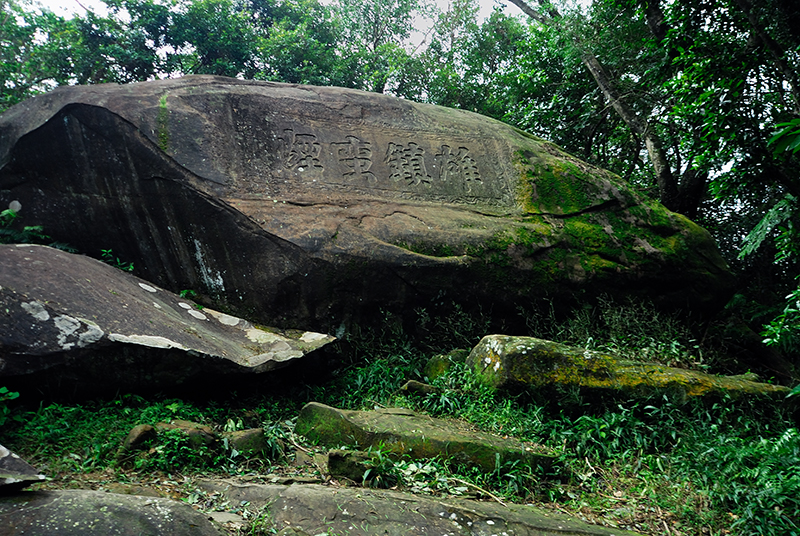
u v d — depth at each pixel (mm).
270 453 3104
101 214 4590
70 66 9641
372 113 5664
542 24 9164
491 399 3820
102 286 3674
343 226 4738
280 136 5078
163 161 4488
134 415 3129
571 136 9602
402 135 5652
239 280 4570
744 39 5797
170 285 4641
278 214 4617
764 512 2789
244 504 2475
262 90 5328
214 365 3578
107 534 1890
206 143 4684
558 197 5805
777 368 6238
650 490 3146
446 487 2869
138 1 10227
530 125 9367
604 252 5586
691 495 3068
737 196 5926
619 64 7703
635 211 5996
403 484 2859
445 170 5621
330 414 3441
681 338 5531
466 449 3094
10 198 4551
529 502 2951
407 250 4805
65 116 4465
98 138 4516
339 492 2564
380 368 4480
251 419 3590
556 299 5324
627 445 3639
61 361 3051
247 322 4449
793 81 5078
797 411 4270
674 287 5828
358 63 11930
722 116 5238
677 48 6000
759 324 7238
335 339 4508
